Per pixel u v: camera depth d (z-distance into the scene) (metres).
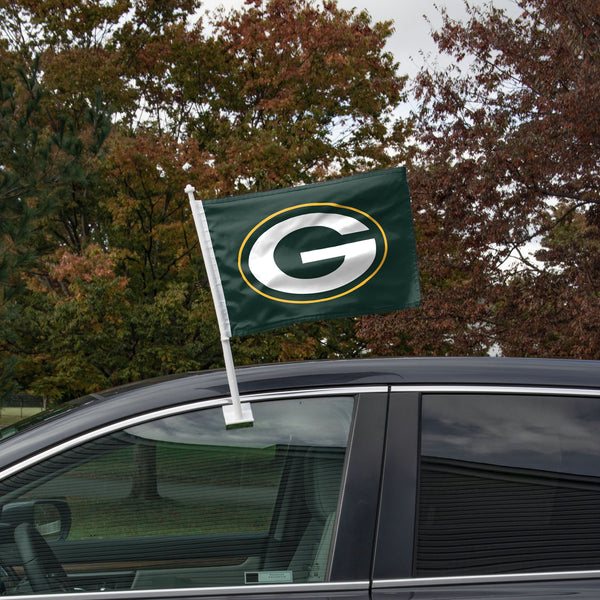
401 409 2.01
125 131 17.20
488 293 14.91
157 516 1.94
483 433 2.00
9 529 1.91
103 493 1.95
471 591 1.81
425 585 1.82
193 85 18.89
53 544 1.92
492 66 15.32
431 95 15.41
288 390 2.06
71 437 1.98
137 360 14.33
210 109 19.25
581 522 1.92
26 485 1.94
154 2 19.19
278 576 1.88
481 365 2.13
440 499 1.91
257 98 18.83
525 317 14.87
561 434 2.01
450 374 2.09
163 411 2.03
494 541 1.88
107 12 17.50
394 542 1.86
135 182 15.48
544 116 14.61
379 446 1.96
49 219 14.20
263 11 18.72
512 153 14.34
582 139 14.02
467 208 15.12
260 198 2.32
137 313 14.22
